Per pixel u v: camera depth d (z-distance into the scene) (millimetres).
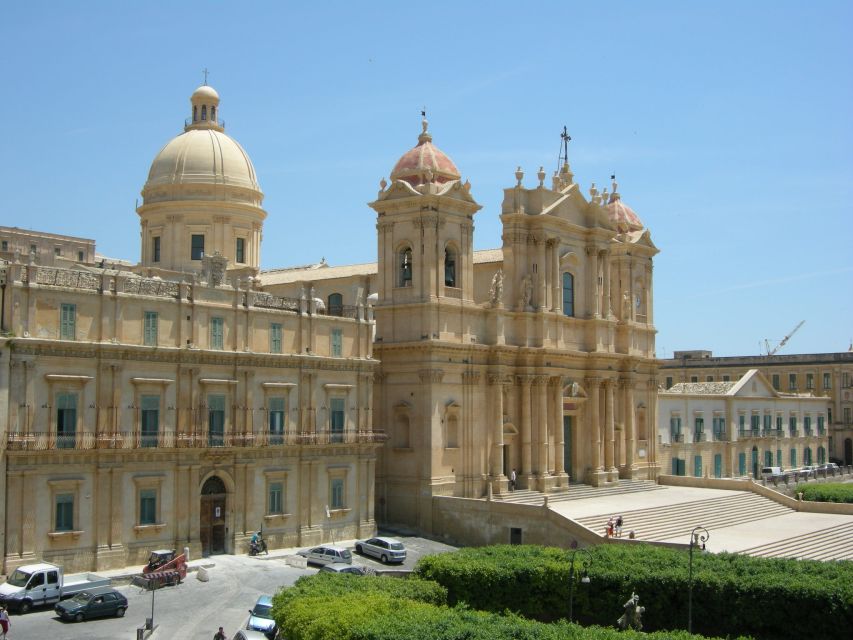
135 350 59812
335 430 71312
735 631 48375
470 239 81562
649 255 103312
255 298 67312
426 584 47781
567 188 89688
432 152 80875
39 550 55781
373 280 88062
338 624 38688
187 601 53969
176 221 86062
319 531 69812
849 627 45781
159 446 60812
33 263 56500
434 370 77188
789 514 89500
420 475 77125
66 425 57219
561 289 88688
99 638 46312
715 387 122688
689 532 75000
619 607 50375
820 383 155500
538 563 52469
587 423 92125
